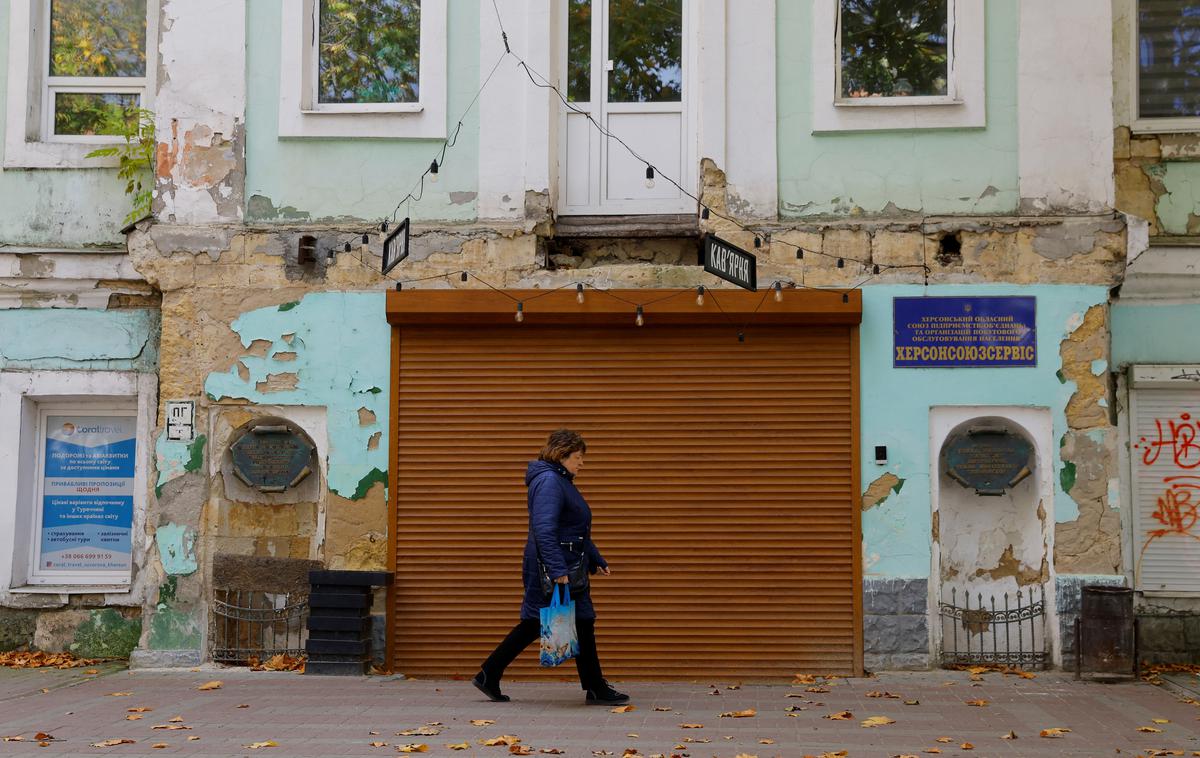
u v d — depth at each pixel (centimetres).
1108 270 1023
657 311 1043
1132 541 1091
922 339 1034
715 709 857
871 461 1029
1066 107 1038
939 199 1046
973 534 1052
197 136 1092
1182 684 960
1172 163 1103
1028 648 1029
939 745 732
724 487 1041
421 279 1070
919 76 1076
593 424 1055
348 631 1017
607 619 1038
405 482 1059
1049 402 1019
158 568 1065
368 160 1086
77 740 750
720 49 1068
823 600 1026
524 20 1087
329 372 1069
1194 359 1092
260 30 1099
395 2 1115
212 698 902
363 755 702
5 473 1133
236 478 1085
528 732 767
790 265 1048
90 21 1197
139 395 1131
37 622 1117
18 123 1157
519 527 1052
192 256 1082
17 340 1141
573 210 1105
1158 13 1133
